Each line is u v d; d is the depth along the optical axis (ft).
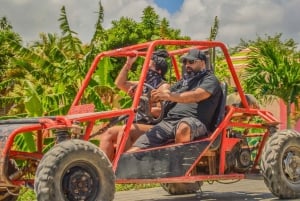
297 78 57.67
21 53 45.73
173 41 18.86
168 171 18.10
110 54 19.48
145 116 18.70
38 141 18.28
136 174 17.43
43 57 47.78
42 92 43.83
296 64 58.23
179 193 23.20
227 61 20.47
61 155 14.80
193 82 19.36
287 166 20.33
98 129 19.63
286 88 58.18
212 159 19.80
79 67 42.93
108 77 40.27
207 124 19.38
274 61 58.08
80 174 15.02
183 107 19.20
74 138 16.16
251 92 57.82
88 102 38.52
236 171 20.71
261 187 24.64
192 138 18.58
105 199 15.30
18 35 64.49
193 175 19.39
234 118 21.16
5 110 52.54
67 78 42.80
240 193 22.75
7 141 15.79
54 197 14.57
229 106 20.04
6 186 17.16
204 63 19.51
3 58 69.15
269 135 21.21
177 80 21.85
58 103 40.01
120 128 18.08
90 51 43.65
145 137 18.08
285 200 20.12
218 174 19.81
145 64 17.87
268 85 58.13
